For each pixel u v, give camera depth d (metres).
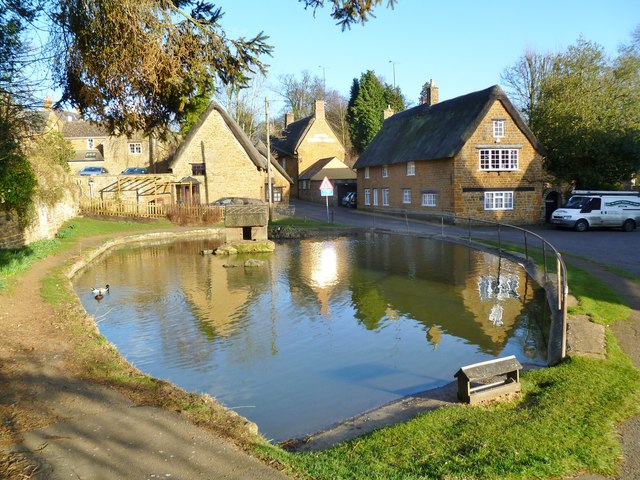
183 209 36.81
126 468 4.99
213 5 7.48
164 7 6.92
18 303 11.98
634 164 35.16
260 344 11.38
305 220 39.31
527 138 35.62
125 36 6.78
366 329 12.38
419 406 7.46
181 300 15.41
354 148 71.31
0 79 8.51
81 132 55.41
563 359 8.68
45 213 24.02
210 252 25.27
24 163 18.62
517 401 7.20
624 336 9.75
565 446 5.67
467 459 5.42
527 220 36.06
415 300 15.05
